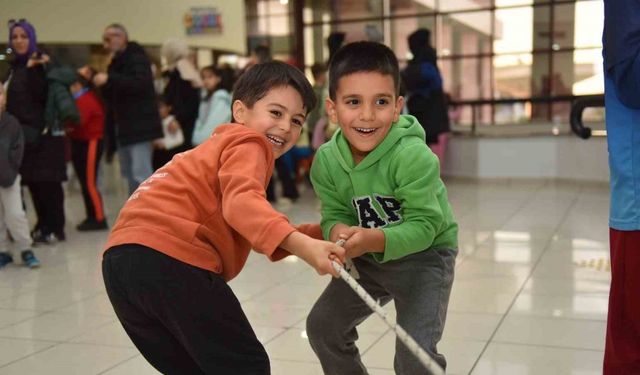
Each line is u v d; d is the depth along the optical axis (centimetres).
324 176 208
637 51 170
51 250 521
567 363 272
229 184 168
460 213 627
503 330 312
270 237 158
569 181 810
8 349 307
